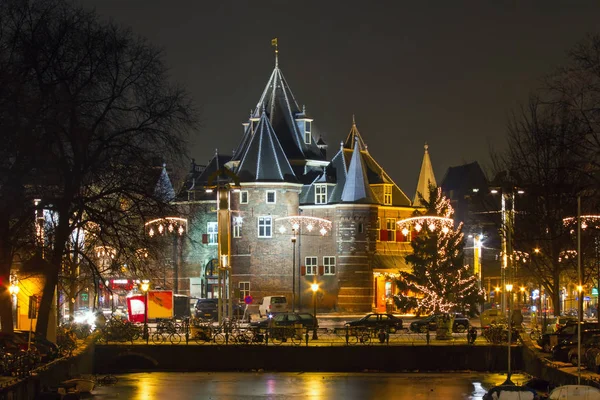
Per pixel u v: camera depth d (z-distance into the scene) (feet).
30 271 175.01
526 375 188.85
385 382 179.73
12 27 158.51
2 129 145.89
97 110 169.48
